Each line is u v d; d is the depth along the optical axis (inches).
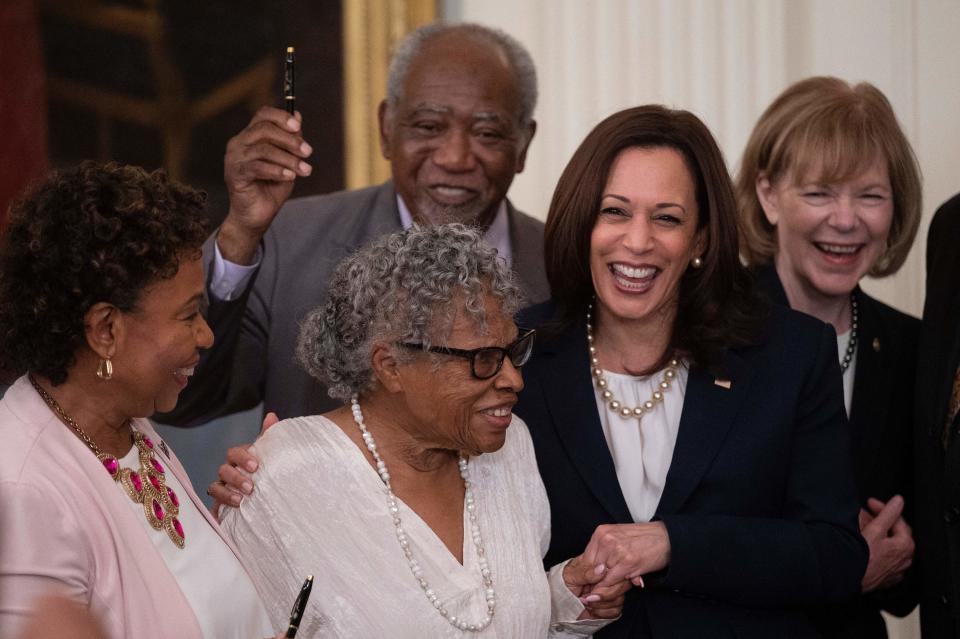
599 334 181.5
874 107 206.8
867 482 205.5
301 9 278.5
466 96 222.1
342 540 150.9
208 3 274.7
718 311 177.5
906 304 283.3
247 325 222.5
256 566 152.4
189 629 124.9
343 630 147.8
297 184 281.7
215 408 215.6
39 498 117.3
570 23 294.2
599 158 173.8
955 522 186.4
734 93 288.0
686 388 176.1
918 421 196.9
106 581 120.3
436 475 158.4
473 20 295.7
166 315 125.9
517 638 153.3
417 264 148.2
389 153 233.3
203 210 131.6
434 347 147.1
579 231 175.6
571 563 165.9
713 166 174.9
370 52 280.2
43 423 124.0
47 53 266.8
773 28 286.2
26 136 266.2
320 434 157.2
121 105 271.0
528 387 179.3
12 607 113.3
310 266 228.2
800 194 207.6
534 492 166.9
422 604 148.7
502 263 152.6
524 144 235.3
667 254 171.2
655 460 175.2
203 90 275.1
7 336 122.8
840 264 208.7
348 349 153.3
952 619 190.7
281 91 279.1
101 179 123.6
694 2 289.0
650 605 169.9
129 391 127.2
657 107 176.7
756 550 165.5
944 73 278.8
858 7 282.4
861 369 208.7
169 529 131.8
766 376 175.5
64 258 120.6
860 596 201.0
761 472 171.9
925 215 281.3
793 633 172.4
